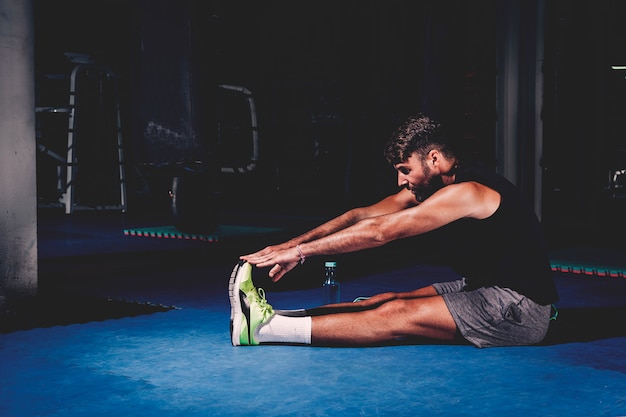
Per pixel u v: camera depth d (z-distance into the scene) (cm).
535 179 810
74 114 1203
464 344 385
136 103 701
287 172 1512
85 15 1441
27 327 428
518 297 367
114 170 1343
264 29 1480
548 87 1026
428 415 282
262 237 896
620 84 1300
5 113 483
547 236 883
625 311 475
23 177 497
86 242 839
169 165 698
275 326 378
